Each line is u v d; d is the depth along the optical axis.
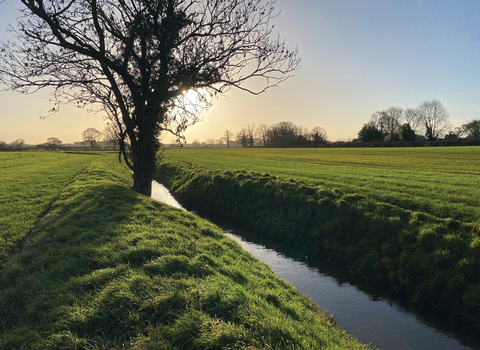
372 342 6.04
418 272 8.24
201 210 19.08
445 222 9.33
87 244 6.66
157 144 13.73
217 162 41.03
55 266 5.73
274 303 5.15
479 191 14.38
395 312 7.30
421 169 27.94
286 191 15.73
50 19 9.71
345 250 10.59
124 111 12.05
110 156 62.75
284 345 3.58
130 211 10.10
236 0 10.86
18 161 47.78
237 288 5.04
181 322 3.92
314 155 55.75
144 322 4.02
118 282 4.89
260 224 14.80
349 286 8.71
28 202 13.84
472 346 6.03
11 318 4.42
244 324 4.01
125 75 11.69
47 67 10.88
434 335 6.38
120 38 11.23
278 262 10.51
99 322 4.00
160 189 28.05
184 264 5.77
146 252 6.21
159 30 11.48
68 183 20.47
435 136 87.69
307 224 12.91
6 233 8.97
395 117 94.81
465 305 6.91
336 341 4.46
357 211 11.55
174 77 11.85
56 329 3.83
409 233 9.34
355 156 49.22
